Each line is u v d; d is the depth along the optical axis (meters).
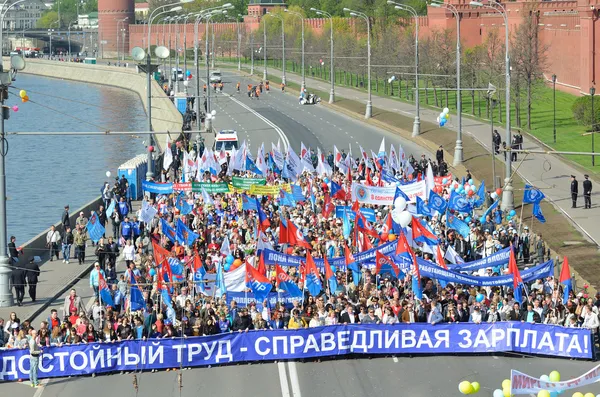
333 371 46.12
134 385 43.50
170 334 47.50
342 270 55.47
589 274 62.06
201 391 43.59
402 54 181.50
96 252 62.97
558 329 47.50
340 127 148.12
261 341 47.50
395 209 59.75
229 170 98.06
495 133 108.69
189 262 55.06
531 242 71.06
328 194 70.81
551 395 33.00
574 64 154.00
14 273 57.97
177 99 177.38
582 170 99.25
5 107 59.31
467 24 196.75
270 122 155.75
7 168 155.62
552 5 175.38
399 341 48.16
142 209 68.31
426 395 42.69
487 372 45.59
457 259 56.25
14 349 45.50
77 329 47.59
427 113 154.75
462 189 74.56
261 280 48.62
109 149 174.12
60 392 44.00
